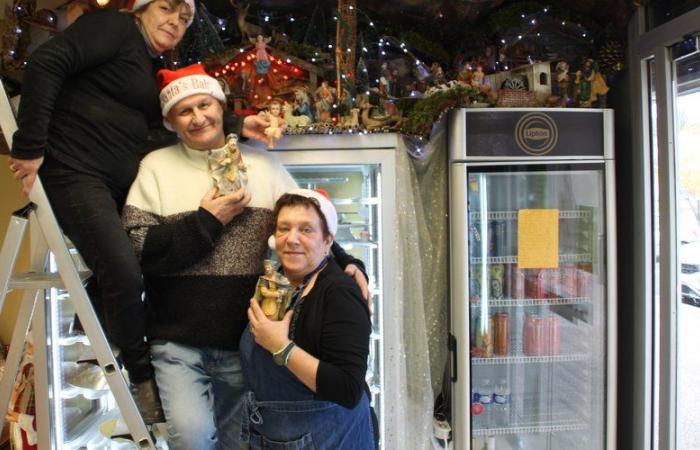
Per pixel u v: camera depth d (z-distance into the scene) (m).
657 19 1.86
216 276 1.23
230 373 1.33
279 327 1.11
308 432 1.23
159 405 1.22
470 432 1.95
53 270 1.54
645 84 1.90
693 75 1.80
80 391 1.64
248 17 2.05
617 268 2.11
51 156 1.10
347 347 1.10
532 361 2.11
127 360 1.21
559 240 2.16
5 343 2.20
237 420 1.42
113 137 1.15
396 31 2.14
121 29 1.12
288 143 1.73
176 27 1.22
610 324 1.95
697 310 1.87
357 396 1.09
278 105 1.71
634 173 1.96
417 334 1.93
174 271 1.20
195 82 1.18
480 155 1.83
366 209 2.09
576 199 2.12
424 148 1.94
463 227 1.87
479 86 1.82
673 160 1.79
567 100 1.92
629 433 2.06
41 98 1.01
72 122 1.11
